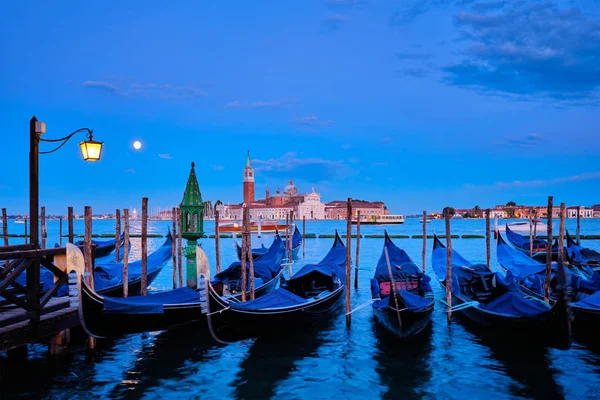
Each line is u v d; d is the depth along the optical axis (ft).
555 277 48.93
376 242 177.99
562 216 46.65
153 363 35.32
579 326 38.24
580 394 29.71
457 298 46.75
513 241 106.11
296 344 39.91
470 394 29.89
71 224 72.43
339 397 29.73
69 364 34.99
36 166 33.06
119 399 29.40
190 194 53.83
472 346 38.70
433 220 644.69
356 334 42.55
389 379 32.32
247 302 37.14
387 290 47.88
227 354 37.27
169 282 76.95
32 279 31.09
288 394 30.19
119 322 33.71
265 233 245.45
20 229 300.61
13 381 31.91
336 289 49.26
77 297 32.01
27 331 30.45
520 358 35.96
